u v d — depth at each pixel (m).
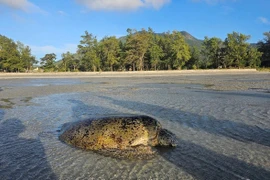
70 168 6.61
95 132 8.09
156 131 8.01
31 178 6.09
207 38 93.56
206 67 94.88
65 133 8.96
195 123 10.81
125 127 7.98
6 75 68.81
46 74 72.75
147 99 17.84
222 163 6.73
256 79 38.84
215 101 16.30
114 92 22.83
